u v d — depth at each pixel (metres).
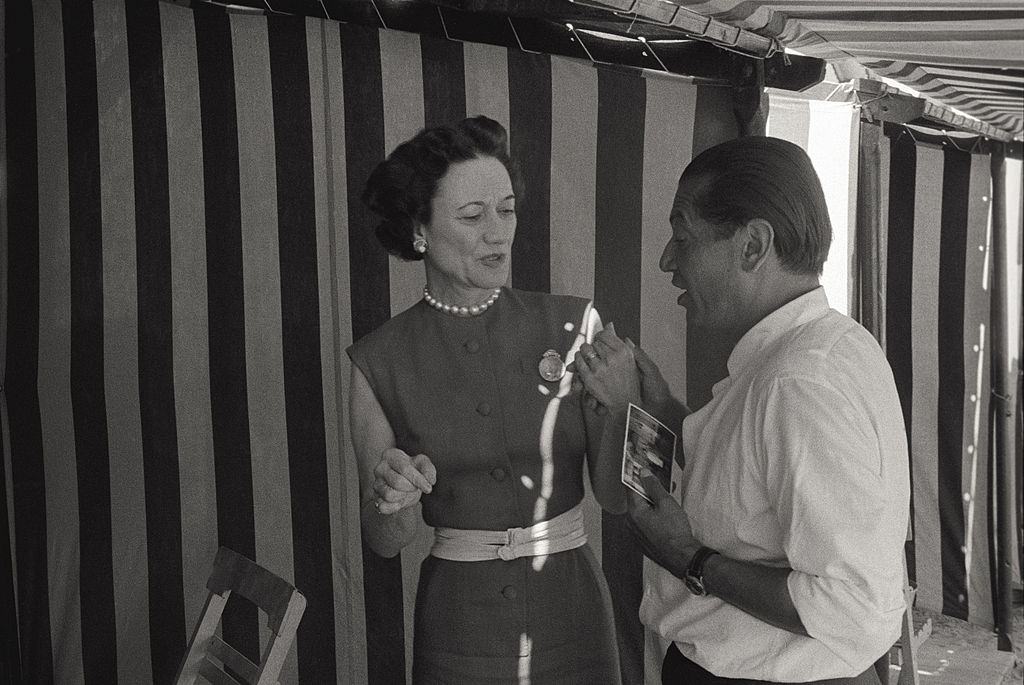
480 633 2.63
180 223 2.55
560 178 2.72
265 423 2.62
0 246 2.54
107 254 2.54
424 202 2.61
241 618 2.65
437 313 2.63
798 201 1.67
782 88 3.03
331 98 2.59
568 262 2.71
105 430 2.57
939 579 5.36
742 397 1.69
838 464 1.51
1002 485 5.31
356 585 2.65
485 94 2.67
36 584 2.60
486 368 2.63
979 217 5.27
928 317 5.21
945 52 3.26
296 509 2.64
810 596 1.54
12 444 2.58
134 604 2.61
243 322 2.60
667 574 1.85
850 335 1.62
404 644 2.65
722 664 1.72
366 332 2.62
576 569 2.67
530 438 2.64
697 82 2.87
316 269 2.61
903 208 5.05
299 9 2.67
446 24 2.82
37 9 2.50
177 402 2.58
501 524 2.62
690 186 1.75
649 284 2.76
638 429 1.93
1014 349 6.91
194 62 2.54
